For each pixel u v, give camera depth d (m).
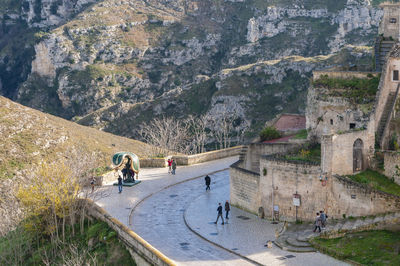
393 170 34.47
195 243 33.72
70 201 42.97
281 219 36.66
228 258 30.52
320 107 43.28
